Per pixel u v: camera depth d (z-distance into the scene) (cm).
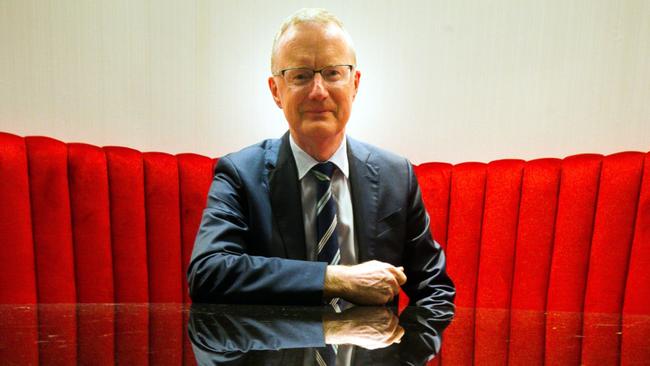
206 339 68
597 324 90
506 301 202
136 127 226
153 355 58
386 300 116
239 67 234
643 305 183
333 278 115
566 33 226
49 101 217
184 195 204
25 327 77
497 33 232
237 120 235
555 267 197
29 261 181
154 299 198
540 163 205
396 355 59
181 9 229
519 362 58
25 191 182
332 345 64
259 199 141
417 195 152
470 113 235
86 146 195
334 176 146
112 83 223
